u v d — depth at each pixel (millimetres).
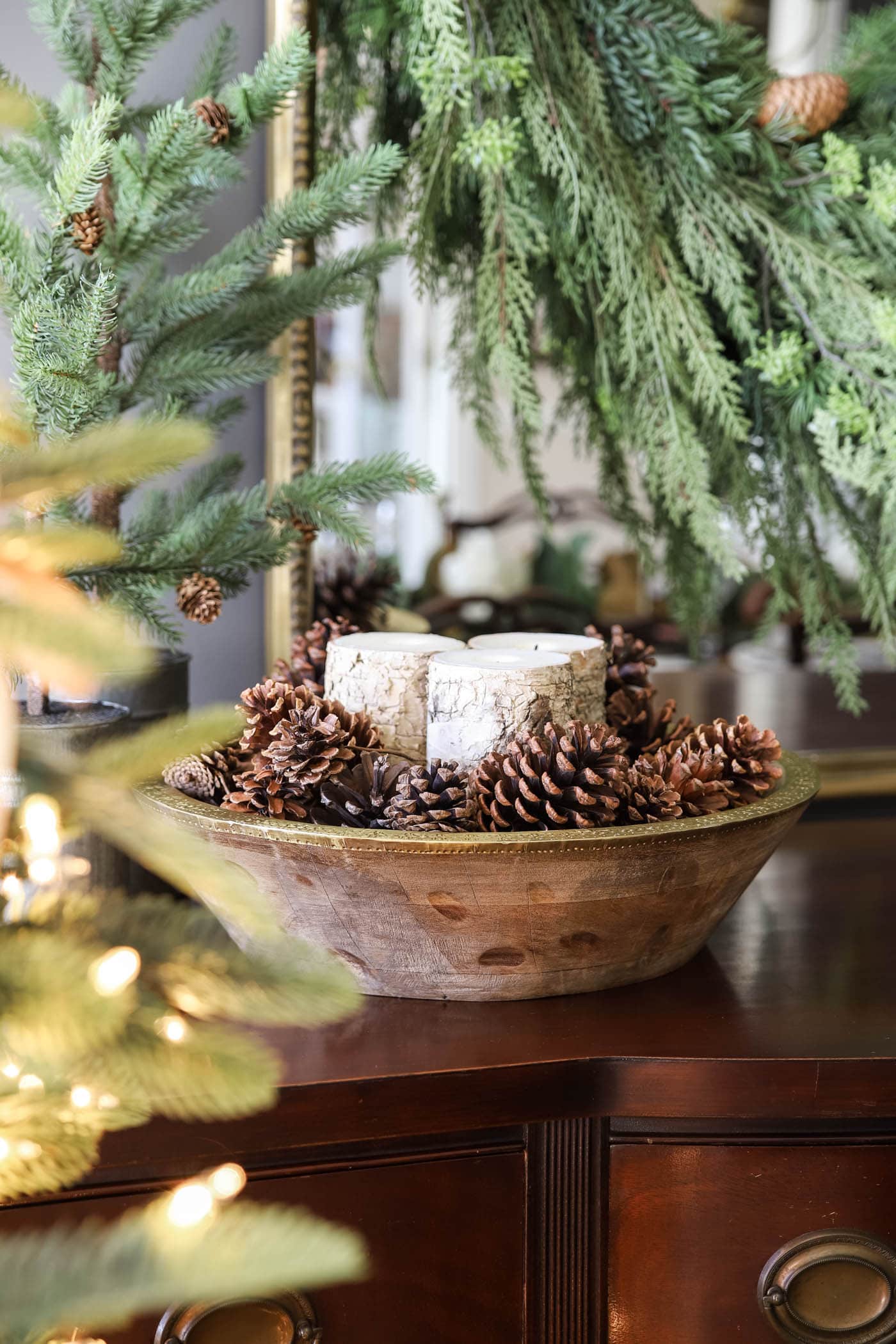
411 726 1285
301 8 1524
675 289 1557
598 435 1754
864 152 1623
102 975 750
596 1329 1211
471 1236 1191
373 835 1151
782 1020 1228
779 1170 1203
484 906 1176
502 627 1891
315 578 1625
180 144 1308
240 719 880
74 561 705
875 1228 1209
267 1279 704
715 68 1567
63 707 1351
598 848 1152
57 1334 922
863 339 1573
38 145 1367
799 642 1884
